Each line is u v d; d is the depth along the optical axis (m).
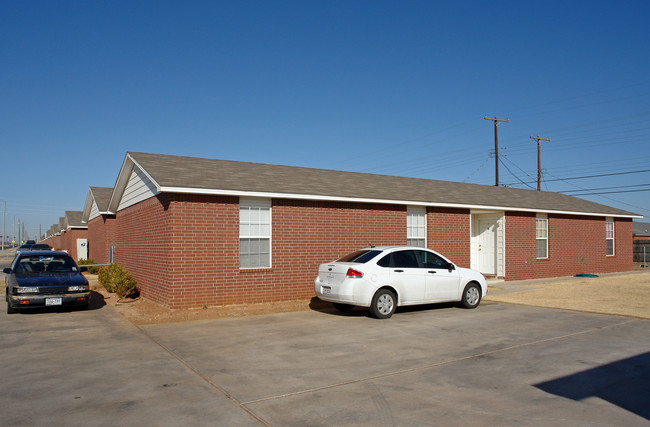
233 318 10.71
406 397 5.61
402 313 11.45
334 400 5.50
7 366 6.89
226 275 12.13
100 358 7.32
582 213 21.30
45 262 12.77
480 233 19.47
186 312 11.28
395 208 15.38
